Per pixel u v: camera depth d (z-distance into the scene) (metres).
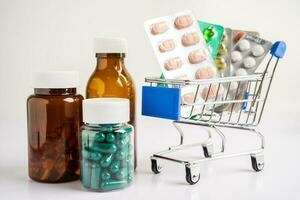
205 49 0.67
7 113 1.25
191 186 0.60
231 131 1.06
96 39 0.62
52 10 1.22
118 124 0.57
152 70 1.27
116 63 0.63
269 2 1.31
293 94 1.36
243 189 0.59
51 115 0.59
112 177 0.57
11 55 1.22
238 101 0.66
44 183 0.61
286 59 1.34
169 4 1.26
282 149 0.85
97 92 0.63
